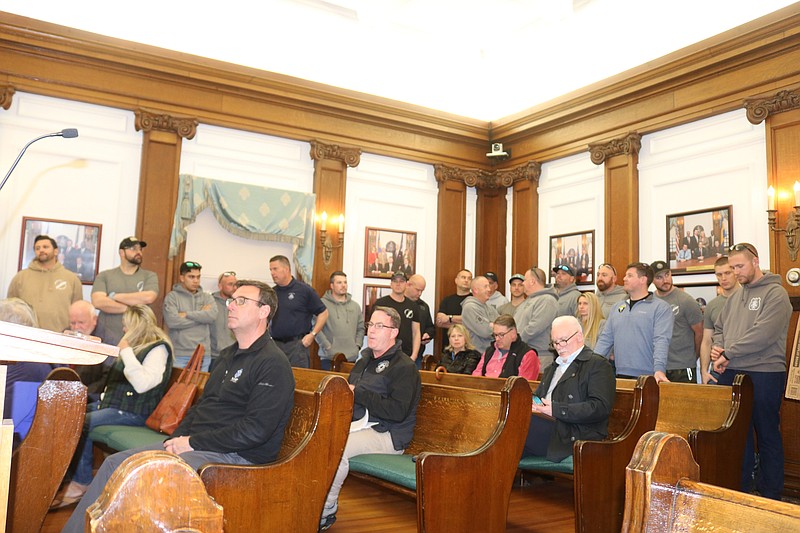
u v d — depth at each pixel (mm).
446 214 7879
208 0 6488
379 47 7305
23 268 5730
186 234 6438
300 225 6938
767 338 3939
